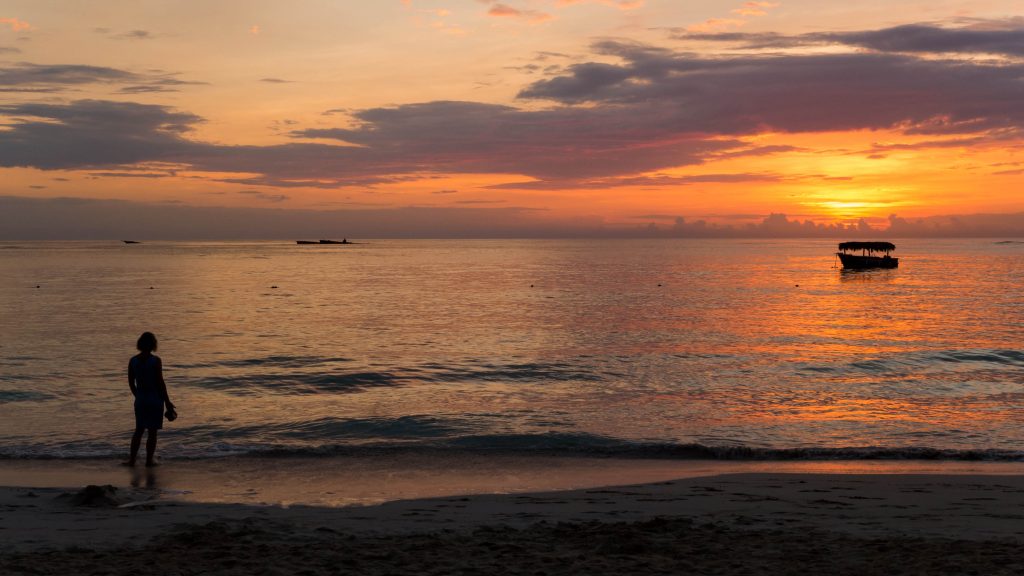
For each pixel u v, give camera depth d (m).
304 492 10.51
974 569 5.93
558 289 68.88
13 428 15.55
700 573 6.06
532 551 6.79
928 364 26.69
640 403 19.23
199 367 25.23
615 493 10.23
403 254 193.25
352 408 18.50
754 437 15.24
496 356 28.47
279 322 40.91
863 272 100.31
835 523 8.34
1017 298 59.38
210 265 119.81
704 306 52.38
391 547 6.93
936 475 11.61
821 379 23.42
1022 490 10.42
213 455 13.16
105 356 27.62
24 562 6.24
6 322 39.91
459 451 13.69
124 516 8.43
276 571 6.04
